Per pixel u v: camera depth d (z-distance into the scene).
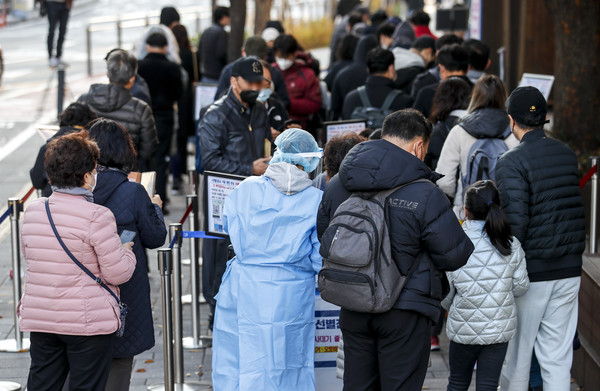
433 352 8.42
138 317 6.22
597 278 7.58
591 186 9.02
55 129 8.45
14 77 27.75
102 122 6.29
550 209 6.26
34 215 5.62
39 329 5.61
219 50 15.39
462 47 9.27
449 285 5.79
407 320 5.37
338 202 5.61
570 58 11.29
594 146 11.30
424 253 5.38
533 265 6.34
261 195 5.93
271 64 11.64
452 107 8.24
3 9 44.94
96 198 6.11
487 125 7.38
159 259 6.57
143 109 9.99
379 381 5.61
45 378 5.79
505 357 6.62
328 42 35.34
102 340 5.71
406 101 9.93
